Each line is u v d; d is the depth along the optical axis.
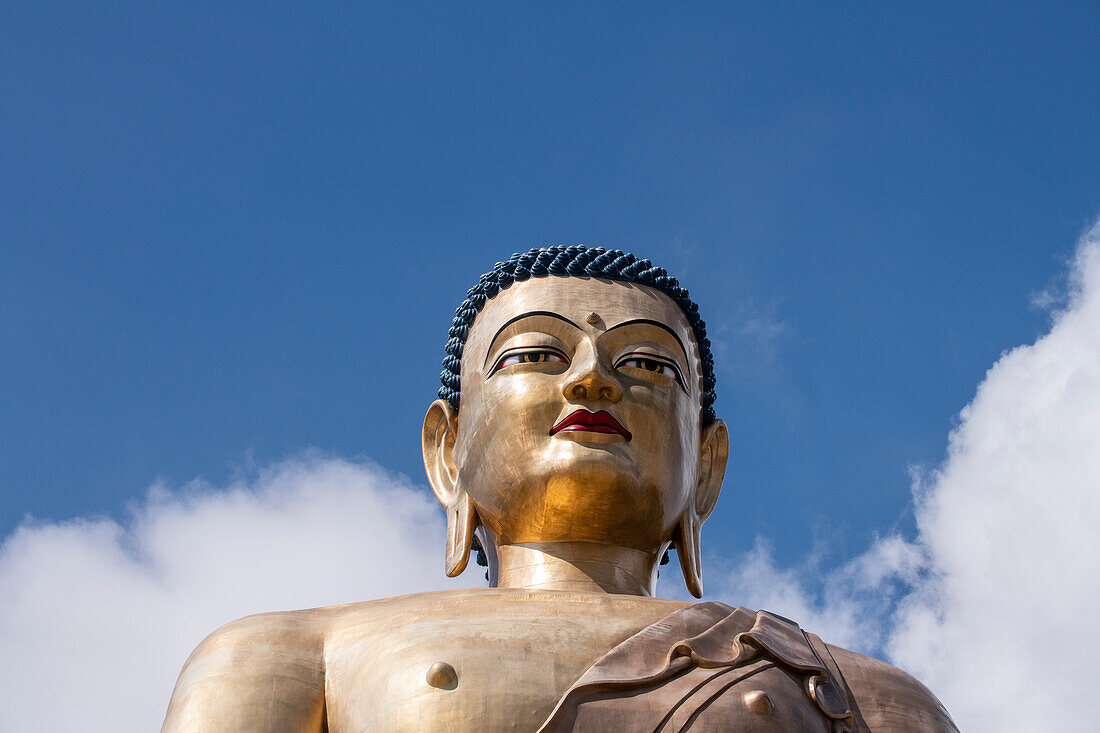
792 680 11.56
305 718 11.38
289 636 11.86
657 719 10.84
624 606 12.01
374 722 11.05
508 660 11.23
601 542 13.76
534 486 13.55
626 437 13.66
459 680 11.05
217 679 11.43
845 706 11.67
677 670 11.16
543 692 11.05
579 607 11.93
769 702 11.08
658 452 13.77
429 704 10.93
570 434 13.59
